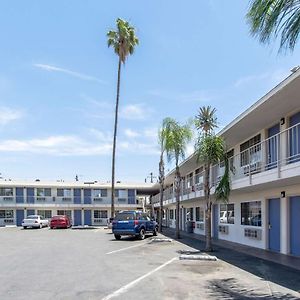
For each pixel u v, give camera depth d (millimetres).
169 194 44344
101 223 60375
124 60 42500
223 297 9242
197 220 36250
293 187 17250
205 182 20062
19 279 11656
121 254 18266
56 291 9906
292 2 7625
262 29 7848
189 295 9438
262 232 20406
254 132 21203
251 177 17578
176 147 29344
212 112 22172
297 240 17203
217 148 19516
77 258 16750
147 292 9758
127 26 42375
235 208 25031
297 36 7734
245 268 13742
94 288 10258
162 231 38625
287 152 16953
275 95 14531
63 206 59625
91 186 60594
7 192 58656
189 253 18531
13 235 34000
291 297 9281
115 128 42656
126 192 61812
